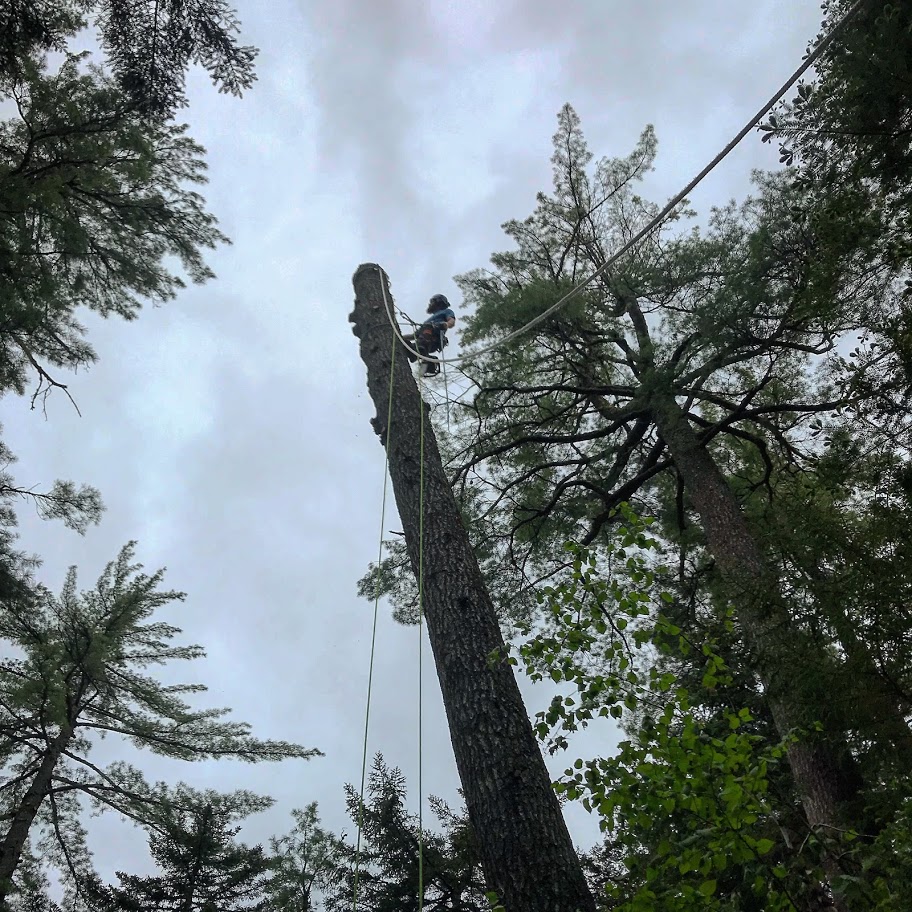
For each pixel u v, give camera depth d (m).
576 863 4.31
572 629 4.60
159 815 16.05
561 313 11.41
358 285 8.15
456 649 5.24
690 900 3.78
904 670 5.34
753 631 6.47
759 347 10.14
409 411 6.91
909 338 5.72
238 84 8.61
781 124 6.70
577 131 13.44
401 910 14.78
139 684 16.97
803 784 7.13
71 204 12.26
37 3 9.51
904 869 3.94
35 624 16.62
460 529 6.10
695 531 12.34
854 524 5.91
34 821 15.36
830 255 6.65
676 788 3.88
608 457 12.32
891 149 6.38
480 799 4.57
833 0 6.57
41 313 10.85
